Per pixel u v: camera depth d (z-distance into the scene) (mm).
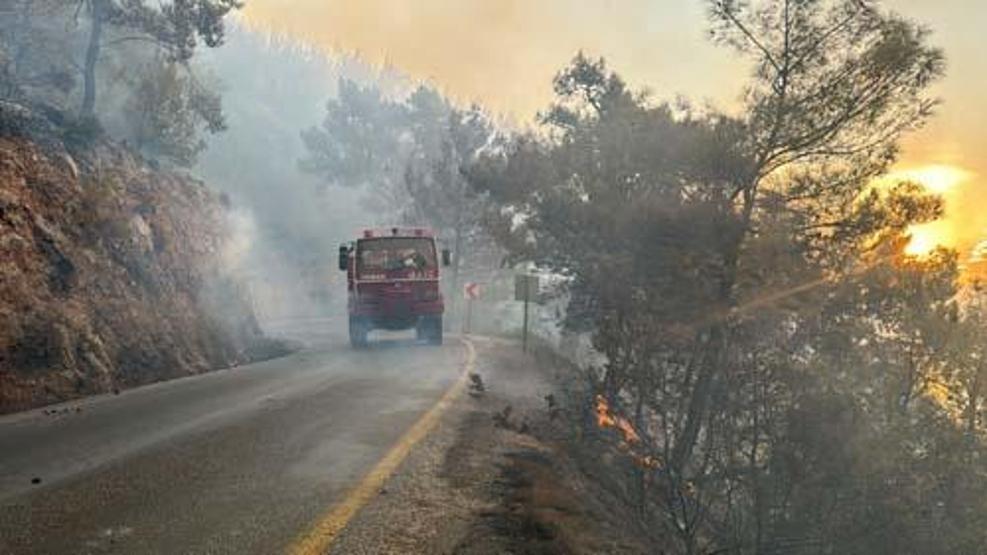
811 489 9141
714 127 11859
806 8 11578
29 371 11586
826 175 11977
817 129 11625
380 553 4504
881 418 11297
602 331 11891
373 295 20469
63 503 5270
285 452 7199
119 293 15719
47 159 15172
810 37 11602
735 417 10430
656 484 10203
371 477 6324
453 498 5938
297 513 5203
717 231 11070
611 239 12844
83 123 18406
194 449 7219
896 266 12203
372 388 12211
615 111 15234
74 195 15484
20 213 13422
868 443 9344
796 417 9234
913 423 12258
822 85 11578
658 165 12617
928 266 13086
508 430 9609
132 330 15414
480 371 15523
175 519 4977
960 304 14594
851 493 9312
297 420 9008
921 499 10141
